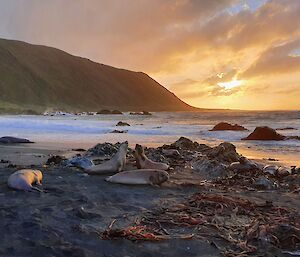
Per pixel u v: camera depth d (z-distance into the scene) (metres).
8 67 150.00
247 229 6.43
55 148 19.25
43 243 5.64
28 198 8.20
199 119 57.88
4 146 20.12
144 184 9.98
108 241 5.82
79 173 11.48
